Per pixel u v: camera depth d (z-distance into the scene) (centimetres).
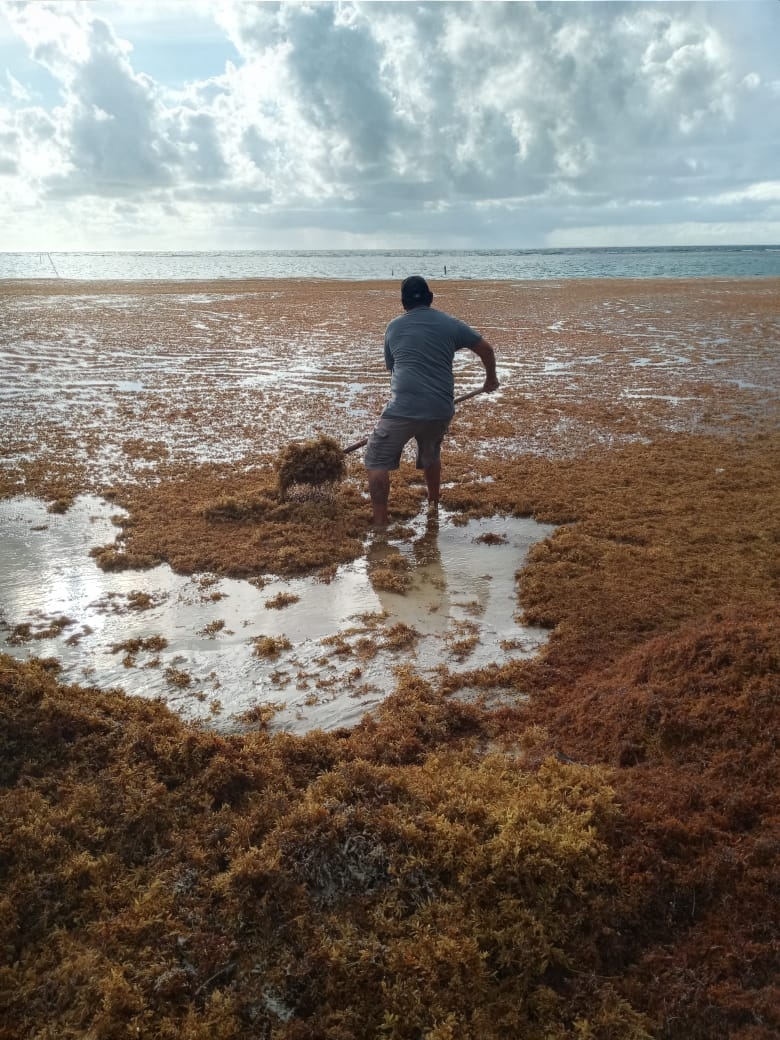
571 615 525
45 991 257
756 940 261
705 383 1372
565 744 390
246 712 426
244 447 996
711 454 914
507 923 277
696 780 332
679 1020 244
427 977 258
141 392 1344
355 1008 252
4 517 726
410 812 321
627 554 618
